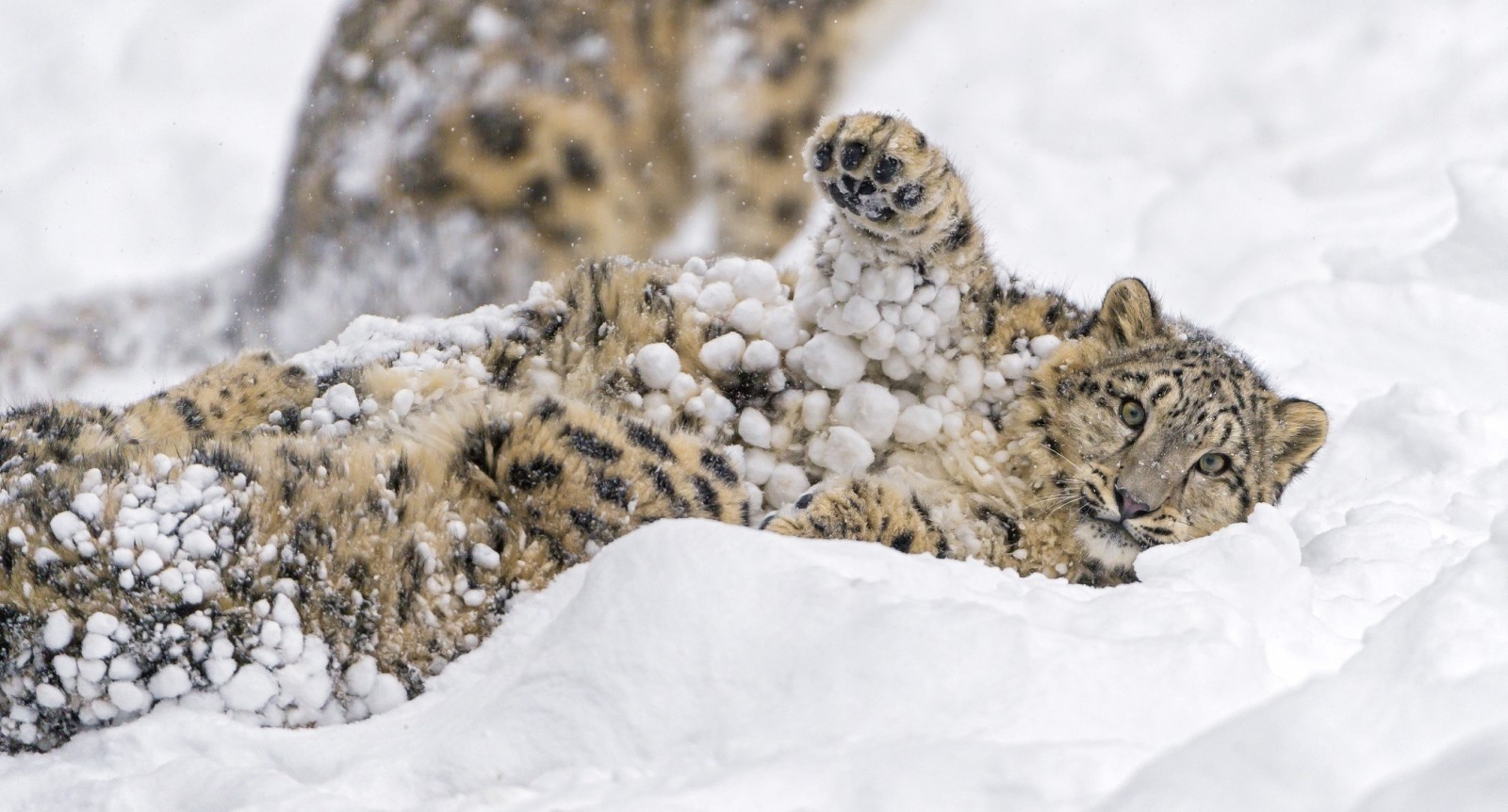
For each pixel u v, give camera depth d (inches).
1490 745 275.4
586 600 384.2
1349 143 1275.8
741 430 572.1
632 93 818.2
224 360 643.5
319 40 1561.3
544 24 812.6
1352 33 1418.6
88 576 397.4
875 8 856.3
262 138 1444.4
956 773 301.9
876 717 336.2
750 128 834.2
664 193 832.9
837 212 555.2
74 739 393.1
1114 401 580.1
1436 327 874.8
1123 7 1469.0
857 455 564.4
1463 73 1353.3
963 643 345.7
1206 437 580.4
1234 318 909.8
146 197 1369.3
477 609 431.8
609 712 354.6
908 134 528.7
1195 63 1402.6
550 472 458.6
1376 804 267.0
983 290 588.1
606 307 596.4
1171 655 346.3
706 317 588.7
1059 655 343.6
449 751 358.6
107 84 1520.7
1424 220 1096.2
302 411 564.7
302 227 848.9
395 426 500.7
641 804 302.0
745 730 342.6
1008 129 1332.4
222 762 377.7
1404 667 346.3
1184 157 1289.4
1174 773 286.7
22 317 959.0
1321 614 440.1
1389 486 664.4
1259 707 310.3
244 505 414.6
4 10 1581.0
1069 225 1163.9
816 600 366.6
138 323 941.8
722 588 372.5
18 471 448.8
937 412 572.1
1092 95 1371.8
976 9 1444.4
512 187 811.4
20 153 1449.3
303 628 411.5
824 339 566.9
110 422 535.8
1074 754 304.5
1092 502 573.0
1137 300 603.2
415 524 432.1
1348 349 868.6
